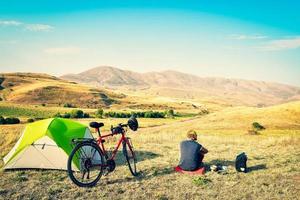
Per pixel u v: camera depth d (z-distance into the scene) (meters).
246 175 5.87
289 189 5.04
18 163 6.18
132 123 5.70
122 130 5.64
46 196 4.52
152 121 66.38
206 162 7.07
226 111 64.19
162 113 86.81
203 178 5.44
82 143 5.03
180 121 61.00
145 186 5.09
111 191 4.83
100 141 5.36
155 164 6.66
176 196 4.66
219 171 6.03
